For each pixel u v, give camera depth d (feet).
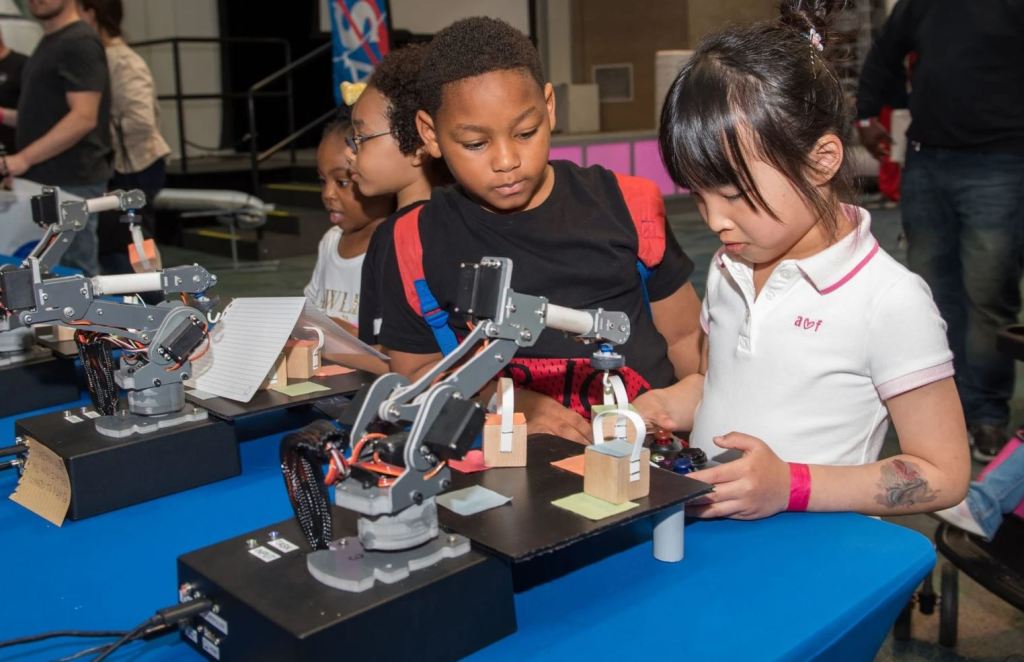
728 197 2.93
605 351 2.50
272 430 3.94
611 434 2.72
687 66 3.04
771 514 2.88
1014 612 6.32
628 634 2.29
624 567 2.62
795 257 3.34
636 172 26.55
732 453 3.04
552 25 32.40
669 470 2.77
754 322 3.41
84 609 2.54
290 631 1.97
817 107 2.91
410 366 4.34
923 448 3.10
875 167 23.16
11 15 15.15
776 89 2.84
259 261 21.20
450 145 3.56
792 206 2.92
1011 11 7.39
